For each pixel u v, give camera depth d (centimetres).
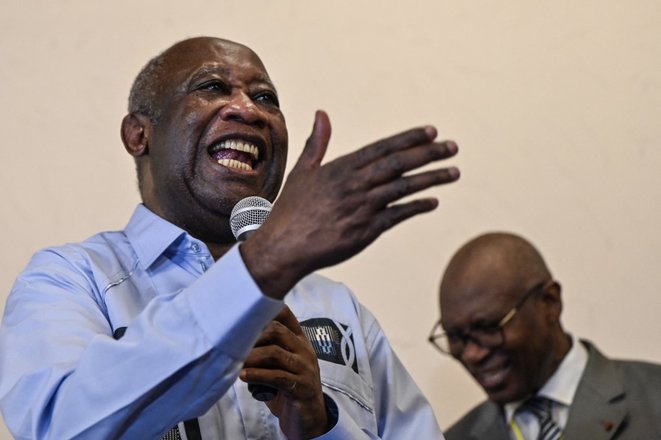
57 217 555
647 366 530
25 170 557
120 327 299
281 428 284
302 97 607
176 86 349
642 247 621
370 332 348
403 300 596
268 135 344
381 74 621
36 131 563
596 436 506
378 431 338
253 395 275
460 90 629
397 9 632
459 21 638
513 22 642
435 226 609
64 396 252
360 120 612
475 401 588
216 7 603
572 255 617
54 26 579
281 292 238
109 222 561
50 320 286
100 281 310
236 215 293
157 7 594
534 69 638
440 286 551
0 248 544
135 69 583
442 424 583
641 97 641
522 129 629
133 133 361
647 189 629
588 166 629
